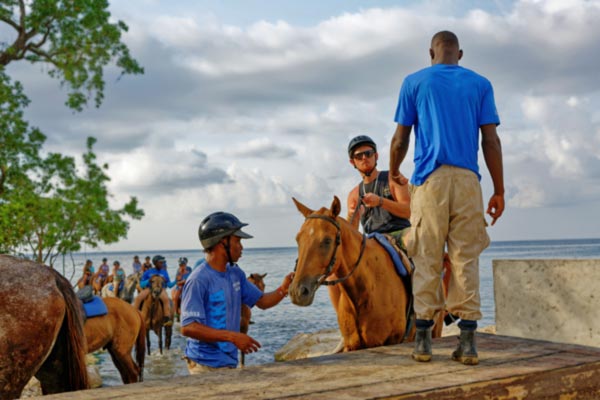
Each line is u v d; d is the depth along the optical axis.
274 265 102.50
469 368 3.39
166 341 16.42
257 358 14.32
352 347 4.77
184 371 12.98
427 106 3.58
